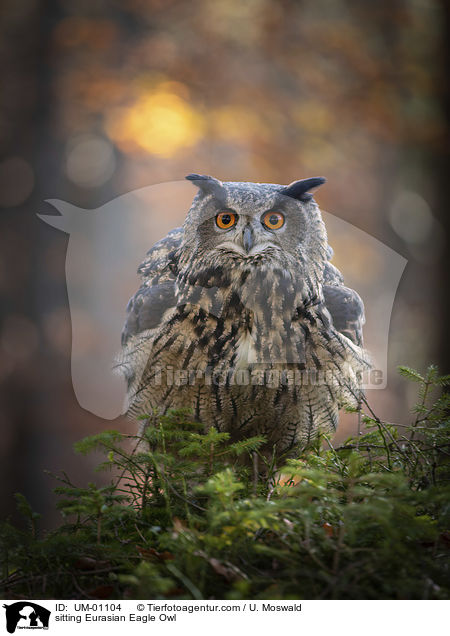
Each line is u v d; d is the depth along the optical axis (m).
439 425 10.77
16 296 15.46
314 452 10.94
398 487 10.45
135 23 16.70
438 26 14.02
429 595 10.41
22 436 14.77
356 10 16.66
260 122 15.13
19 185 15.74
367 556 10.46
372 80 15.77
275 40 16.20
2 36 16.00
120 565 10.55
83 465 14.12
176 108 14.55
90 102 15.41
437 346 11.90
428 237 12.07
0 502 14.59
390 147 15.05
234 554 10.47
